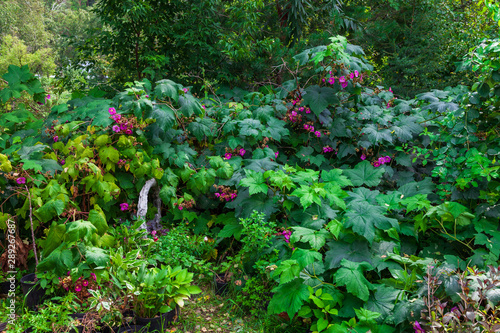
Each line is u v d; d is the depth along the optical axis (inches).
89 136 141.4
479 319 79.5
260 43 244.4
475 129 124.3
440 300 88.5
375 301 99.7
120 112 145.3
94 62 285.3
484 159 111.3
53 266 108.1
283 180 126.0
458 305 82.7
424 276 95.0
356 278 97.6
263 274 120.7
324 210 124.8
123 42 255.0
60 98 240.5
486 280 80.9
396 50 337.7
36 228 141.1
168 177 151.4
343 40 152.2
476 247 115.4
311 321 110.0
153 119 152.6
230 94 223.5
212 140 171.9
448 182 127.7
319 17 299.6
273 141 177.0
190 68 256.2
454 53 265.1
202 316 119.7
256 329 114.1
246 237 128.0
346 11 302.0
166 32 250.5
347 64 151.5
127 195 152.2
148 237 141.5
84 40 276.2
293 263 100.3
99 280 107.3
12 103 168.9
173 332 109.2
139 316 106.7
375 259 108.9
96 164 143.4
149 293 104.5
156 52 262.5
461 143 124.8
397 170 166.2
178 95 156.7
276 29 298.7
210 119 169.3
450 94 178.7
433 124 161.5
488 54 112.2
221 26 270.7
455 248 119.0
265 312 117.6
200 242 146.4
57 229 113.5
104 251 114.0
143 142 153.6
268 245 124.6
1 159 120.3
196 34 248.8
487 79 113.3
